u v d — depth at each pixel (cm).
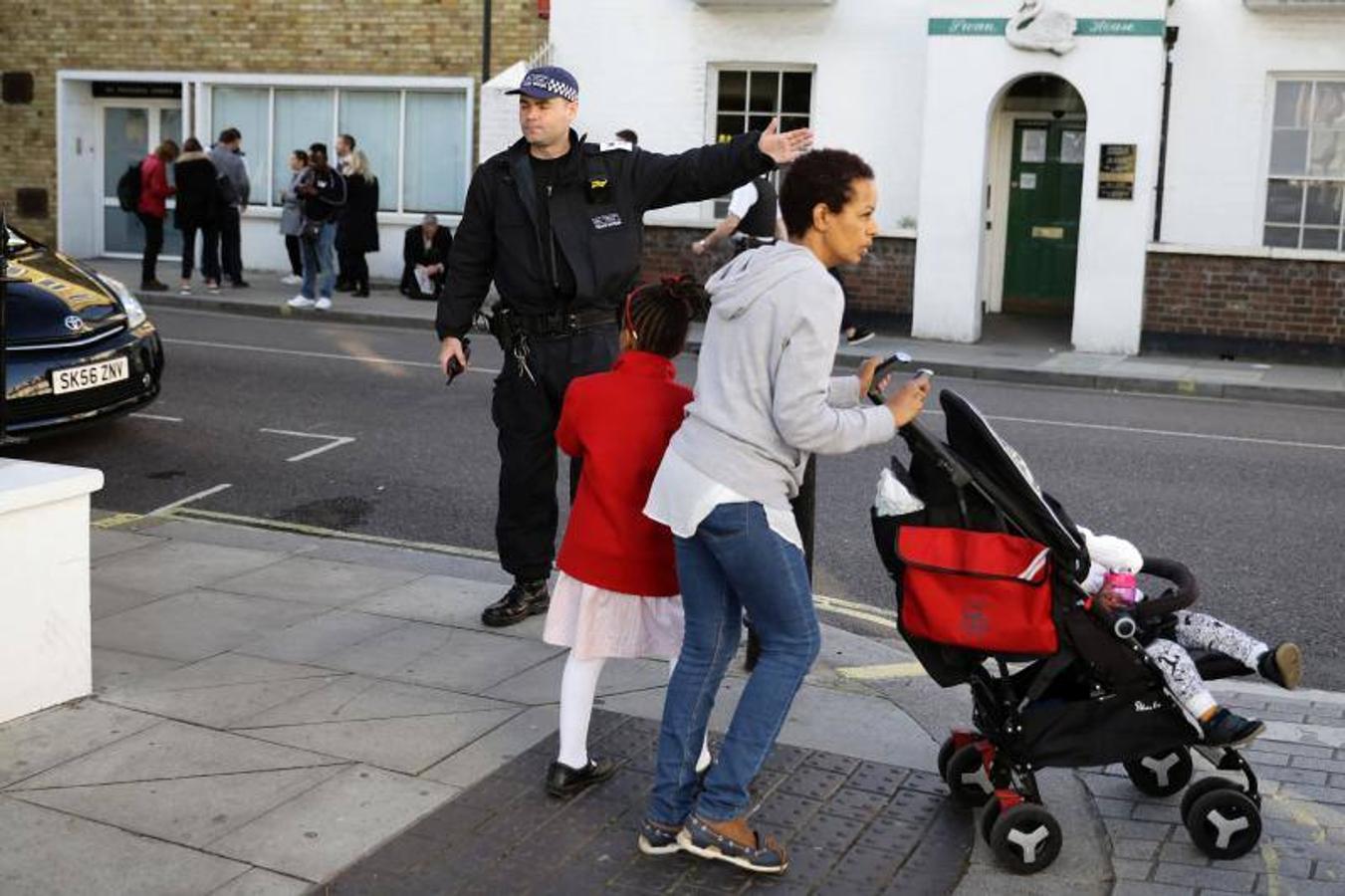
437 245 1875
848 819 434
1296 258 1534
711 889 391
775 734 394
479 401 1166
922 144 1659
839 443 375
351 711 502
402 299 1881
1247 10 1562
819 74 1731
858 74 1719
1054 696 434
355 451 974
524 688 529
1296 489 930
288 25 2047
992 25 1599
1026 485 398
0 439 507
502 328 595
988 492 404
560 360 585
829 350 373
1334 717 543
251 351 1406
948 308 1659
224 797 431
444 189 2034
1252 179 1592
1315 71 1558
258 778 446
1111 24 1557
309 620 605
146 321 966
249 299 1798
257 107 2098
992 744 428
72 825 411
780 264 377
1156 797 459
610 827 421
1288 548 787
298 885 383
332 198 1728
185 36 2098
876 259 1698
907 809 442
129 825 412
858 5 1705
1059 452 1038
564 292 580
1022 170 1759
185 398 1144
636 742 481
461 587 657
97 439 991
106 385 906
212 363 1319
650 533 420
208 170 1834
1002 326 1741
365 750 468
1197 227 1617
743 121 1786
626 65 1803
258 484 884
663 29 1781
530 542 603
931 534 402
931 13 1617
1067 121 1731
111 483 877
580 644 430
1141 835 434
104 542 730
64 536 493
